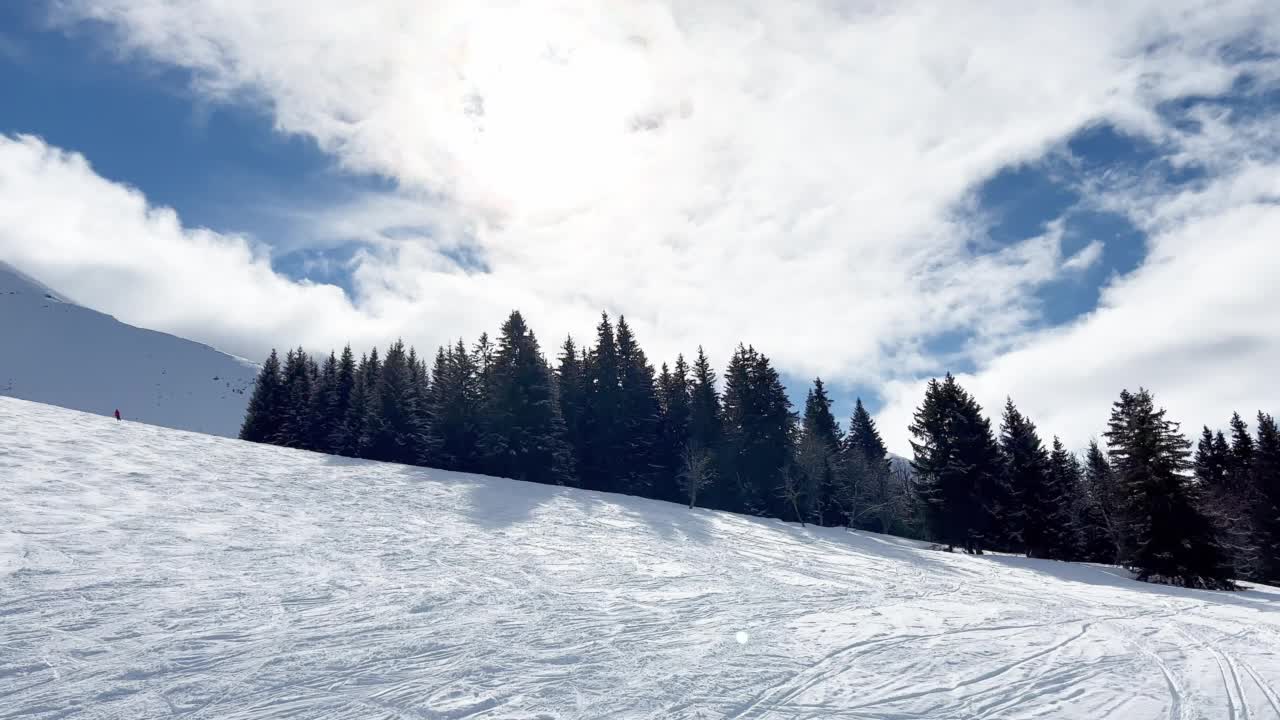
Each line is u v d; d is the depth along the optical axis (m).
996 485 40.97
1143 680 8.86
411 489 31.80
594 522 29.19
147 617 9.98
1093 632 12.69
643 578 17.14
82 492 18.41
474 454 50.12
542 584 15.22
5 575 11.10
